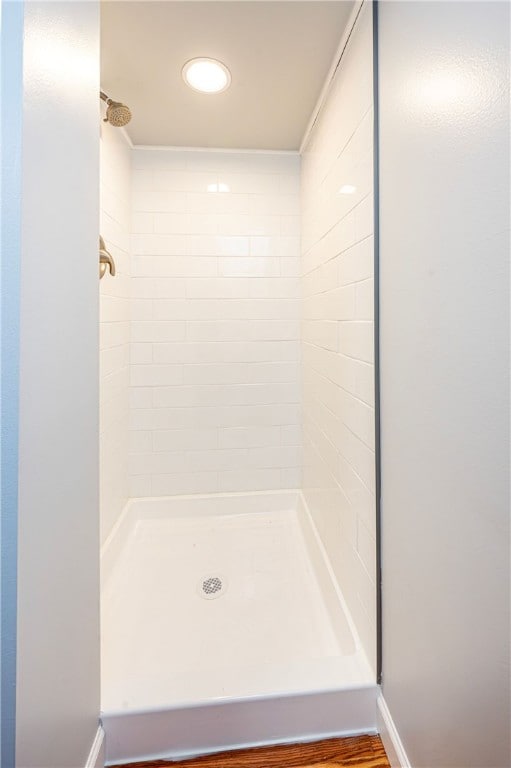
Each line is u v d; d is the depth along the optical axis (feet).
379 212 3.30
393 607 3.18
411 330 2.75
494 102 1.84
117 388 6.17
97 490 3.04
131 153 6.67
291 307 7.14
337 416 4.76
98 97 2.89
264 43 4.24
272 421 7.25
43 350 2.12
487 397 1.94
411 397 2.77
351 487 4.19
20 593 1.94
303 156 6.70
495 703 1.93
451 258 2.23
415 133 2.64
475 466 2.05
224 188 6.89
